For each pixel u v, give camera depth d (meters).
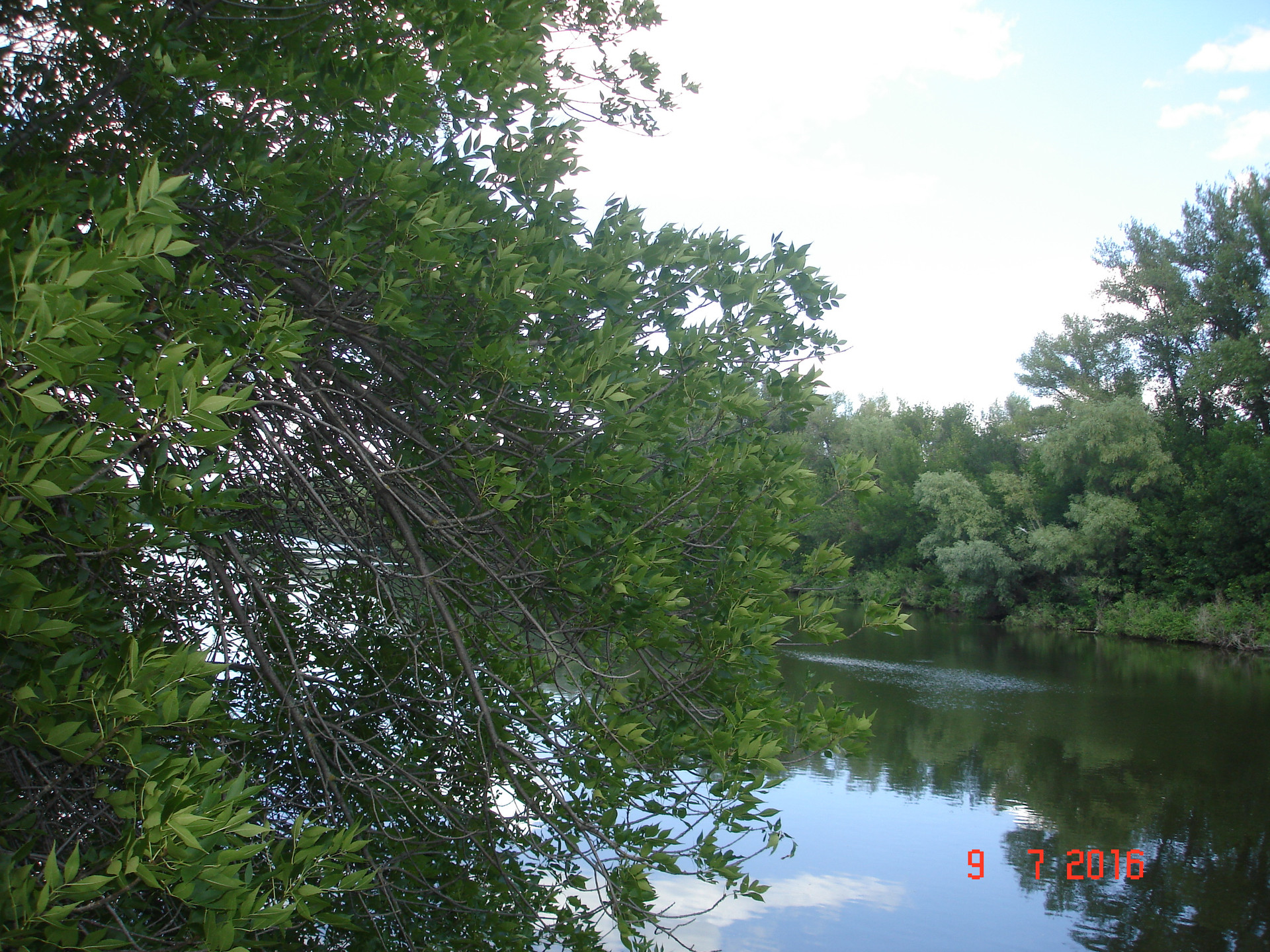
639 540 2.95
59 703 1.69
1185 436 32.03
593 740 2.97
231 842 1.90
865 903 7.69
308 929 3.45
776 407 3.59
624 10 4.45
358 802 3.65
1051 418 35.03
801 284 3.79
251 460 3.19
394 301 2.60
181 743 2.49
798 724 3.33
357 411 3.33
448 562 2.91
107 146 2.69
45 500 1.47
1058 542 31.00
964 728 14.65
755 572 3.09
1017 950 6.86
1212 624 26.16
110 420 1.61
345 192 2.79
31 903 1.58
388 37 2.64
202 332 2.23
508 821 3.11
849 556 3.41
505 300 2.86
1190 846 9.46
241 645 3.31
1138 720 15.36
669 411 3.07
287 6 2.43
